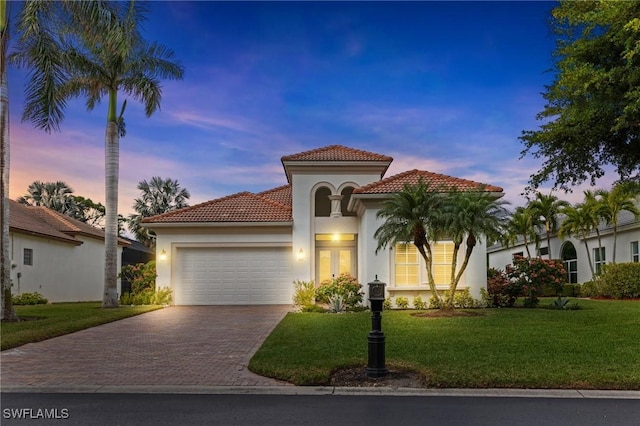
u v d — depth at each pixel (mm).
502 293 18453
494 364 8570
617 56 12609
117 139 21062
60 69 16469
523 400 6977
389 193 18234
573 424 5906
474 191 16422
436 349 9953
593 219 26875
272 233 22406
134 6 17641
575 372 7961
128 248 36312
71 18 16266
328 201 25234
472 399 7043
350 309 18172
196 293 22297
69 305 23688
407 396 7238
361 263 20719
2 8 15656
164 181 43562
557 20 14203
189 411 6484
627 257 26172
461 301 17766
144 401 7000
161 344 11562
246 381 8039
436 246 18375
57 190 45688
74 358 9953
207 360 9727
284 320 15375
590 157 14117
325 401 6980
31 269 26000
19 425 5910
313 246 22312
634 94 11055
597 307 17969
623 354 9352
